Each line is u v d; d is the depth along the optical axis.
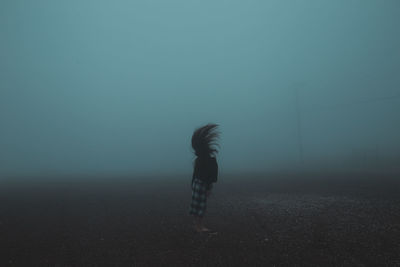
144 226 4.68
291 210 5.64
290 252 3.11
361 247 3.22
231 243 3.53
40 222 5.23
